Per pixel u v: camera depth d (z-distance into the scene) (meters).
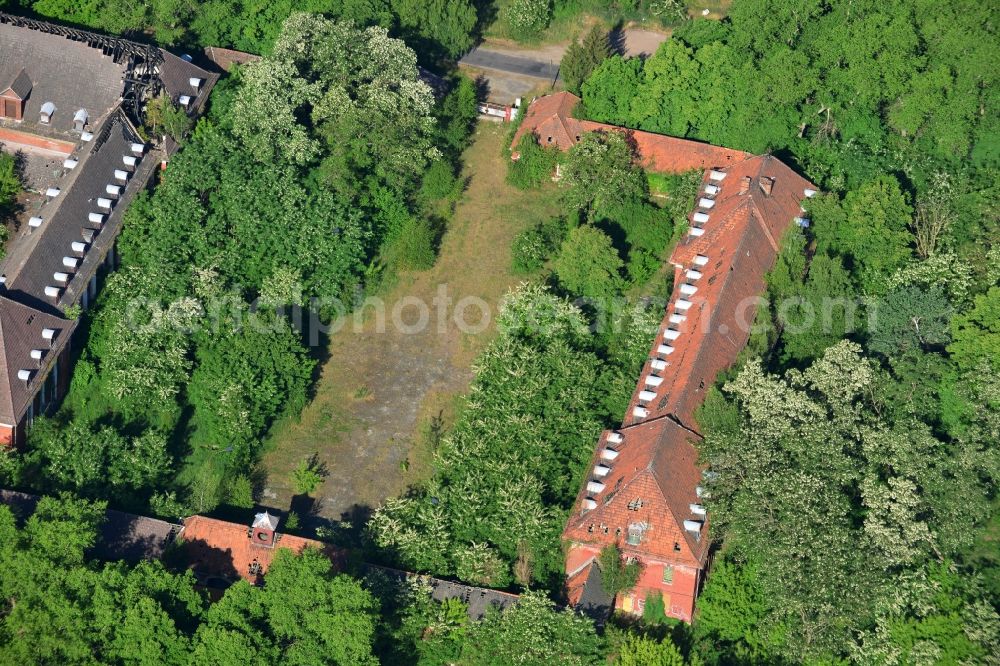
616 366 169.12
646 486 152.12
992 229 175.88
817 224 177.75
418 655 149.00
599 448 160.50
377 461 165.50
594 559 153.00
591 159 182.12
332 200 176.12
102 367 166.88
